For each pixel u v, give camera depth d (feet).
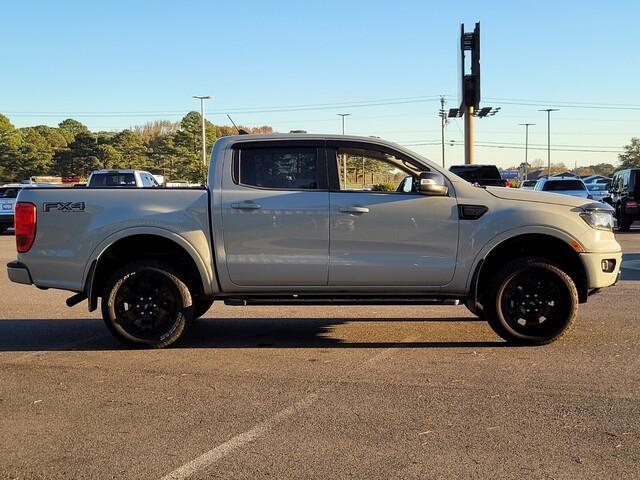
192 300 21.66
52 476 12.16
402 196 20.79
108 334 24.17
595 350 20.75
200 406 15.90
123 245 21.72
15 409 15.83
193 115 237.86
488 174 61.77
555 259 21.77
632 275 37.76
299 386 17.42
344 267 20.75
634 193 71.20
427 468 12.28
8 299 32.27
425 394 16.60
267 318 26.86
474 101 89.76
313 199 20.77
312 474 12.09
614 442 13.44
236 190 20.99
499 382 17.53
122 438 13.94
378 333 23.75
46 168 238.48
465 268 20.76
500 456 12.79
